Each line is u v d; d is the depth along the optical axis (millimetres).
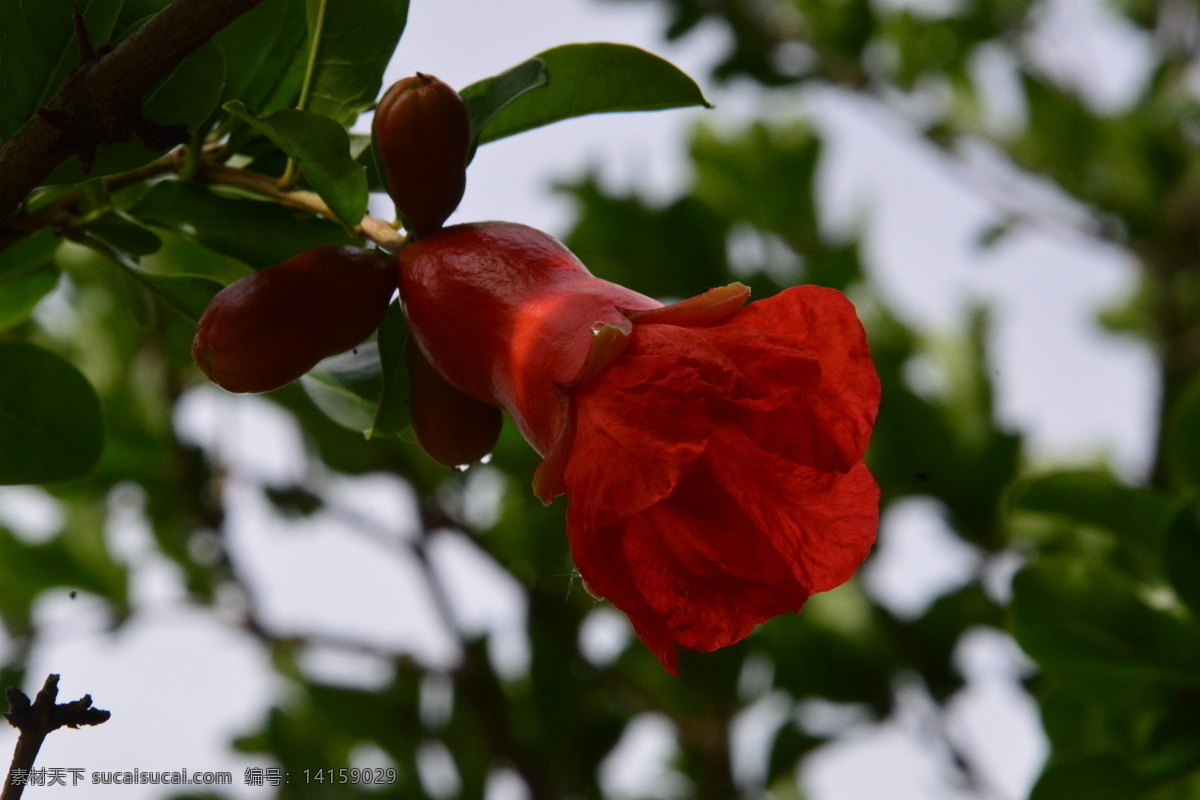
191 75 467
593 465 453
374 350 514
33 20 467
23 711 452
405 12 486
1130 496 574
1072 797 565
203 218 497
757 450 463
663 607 459
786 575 463
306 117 468
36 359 511
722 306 460
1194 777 562
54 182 470
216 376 476
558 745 718
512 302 469
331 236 500
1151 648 563
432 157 473
